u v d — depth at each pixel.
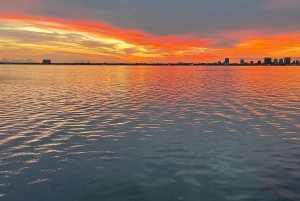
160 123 16.05
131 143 12.23
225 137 13.15
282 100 25.50
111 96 28.77
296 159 10.27
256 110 20.17
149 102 24.38
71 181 8.45
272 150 11.29
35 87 39.12
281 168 9.43
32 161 10.04
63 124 15.71
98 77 68.94
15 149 11.31
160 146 11.82
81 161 10.09
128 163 9.91
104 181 8.47
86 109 20.66
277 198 7.44
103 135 13.52
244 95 29.47
